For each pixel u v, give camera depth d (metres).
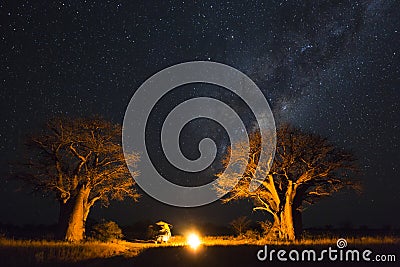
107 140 43.06
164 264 22.12
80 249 29.25
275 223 43.44
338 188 43.03
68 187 41.97
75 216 41.34
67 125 42.16
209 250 25.73
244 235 47.12
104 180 42.81
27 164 41.88
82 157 42.72
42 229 54.28
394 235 43.44
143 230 51.47
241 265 20.98
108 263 23.61
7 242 30.25
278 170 43.19
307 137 43.00
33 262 21.67
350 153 43.44
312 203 44.50
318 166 43.06
